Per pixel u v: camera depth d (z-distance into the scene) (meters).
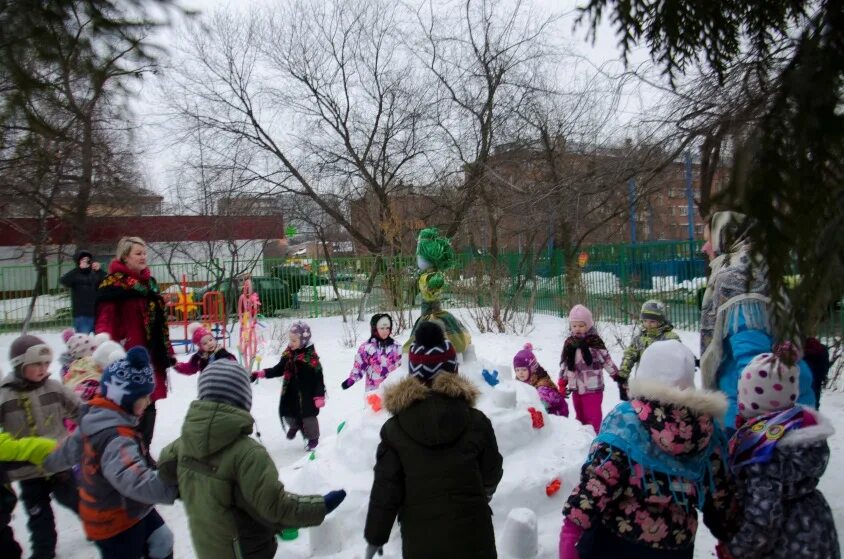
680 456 2.34
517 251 20.38
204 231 20.45
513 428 4.38
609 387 8.75
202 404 2.83
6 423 4.10
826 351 3.48
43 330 17.98
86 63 2.28
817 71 1.25
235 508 2.78
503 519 3.96
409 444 2.67
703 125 3.88
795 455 2.35
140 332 5.45
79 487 3.34
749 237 1.33
